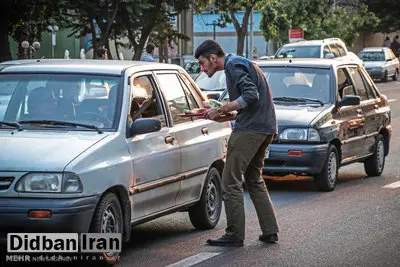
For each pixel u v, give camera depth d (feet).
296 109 53.01
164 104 35.88
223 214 43.62
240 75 34.78
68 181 28.81
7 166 28.89
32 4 117.19
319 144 51.06
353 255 33.91
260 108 35.27
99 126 32.12
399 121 104.68
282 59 58.44
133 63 35.83
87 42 173.47
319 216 42.96
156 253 34.01
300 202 47.78
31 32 126.41
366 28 269.44
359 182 56.95
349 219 42.06
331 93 54.49
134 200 32.30
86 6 119.44
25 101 33.01
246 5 148.77
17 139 30.42
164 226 40.47
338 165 53.47
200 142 37.83
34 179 28.76
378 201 48.14
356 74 58.80
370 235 38.04
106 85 33.35
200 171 37.83
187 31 212.23
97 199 29.63
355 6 224.94
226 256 33.55
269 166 51.24
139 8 121.08
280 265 32.04
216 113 34.65
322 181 51.80
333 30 194.90
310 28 188.96
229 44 216.74
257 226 40.40
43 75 33.83
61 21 125.70
